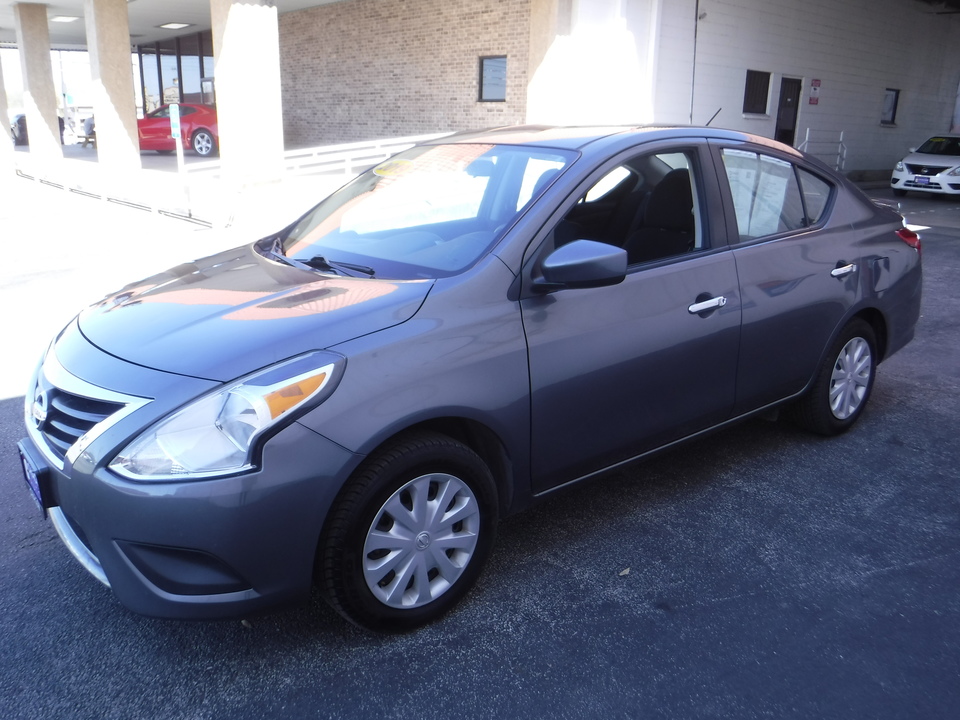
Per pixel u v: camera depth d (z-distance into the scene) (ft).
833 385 13.12
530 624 8.63
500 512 9.21
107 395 7.39
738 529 10.63
